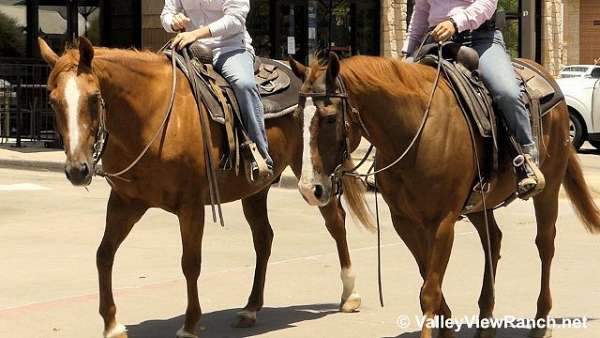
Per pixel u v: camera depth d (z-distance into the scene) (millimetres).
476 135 7094
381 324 8398
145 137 7246
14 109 23078
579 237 12742
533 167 7336
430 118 6824
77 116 6484
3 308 9000
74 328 8297
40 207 15203
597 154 23438
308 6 20391
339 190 7059
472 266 10875
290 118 8469
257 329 8273
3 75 22891
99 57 7023
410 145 6742
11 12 23562
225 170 7820
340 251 8883
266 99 8281
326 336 8008
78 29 22766
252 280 10266
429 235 6973
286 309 9000
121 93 7125
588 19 40500
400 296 9445
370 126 6816
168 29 8219
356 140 7047
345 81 6609
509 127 7359
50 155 20578
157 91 7344
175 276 10484
